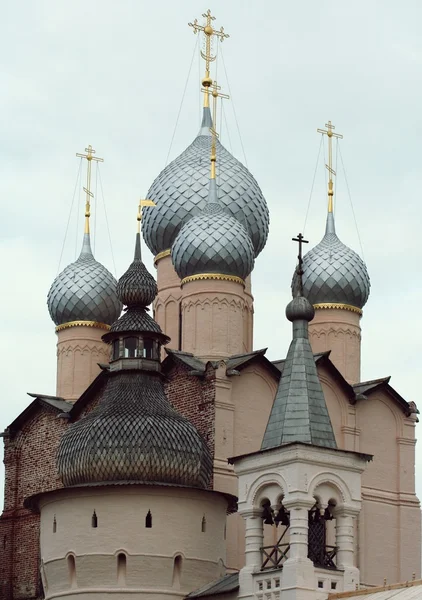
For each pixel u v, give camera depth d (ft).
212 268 270.26
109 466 224.12
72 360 289.74
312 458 205.05
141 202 249.34
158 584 221.05
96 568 221.46
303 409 209.26
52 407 277.03
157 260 292.40
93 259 299.17
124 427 225.56
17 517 280.31
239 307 270.26
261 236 296.71
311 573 200.85
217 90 309.22
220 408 248.52
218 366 250.37
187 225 273.33
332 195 304.30
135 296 239.50
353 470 209.15
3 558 279.28
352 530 207.41
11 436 285.43
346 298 286.87
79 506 224.74
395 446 273.33
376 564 264.31
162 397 233.96
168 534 223.10
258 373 255.29
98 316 292.20
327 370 267.80
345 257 287.89
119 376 234.58
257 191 295.89
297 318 216.33
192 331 268.41
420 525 270.87
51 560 226.17
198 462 228.43
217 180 291.99
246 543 209.97
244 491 211.20
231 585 213.87
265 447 210.18
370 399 272.51
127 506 222.69
